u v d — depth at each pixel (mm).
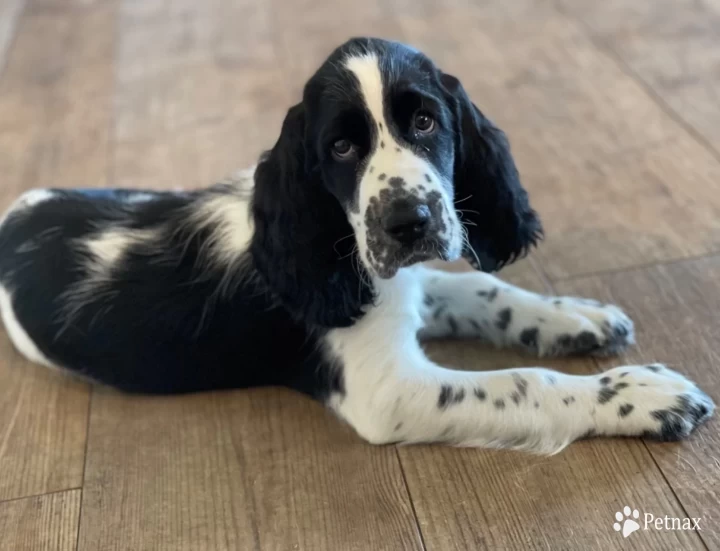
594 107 1041
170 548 646
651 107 1024
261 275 696
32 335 758
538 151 978
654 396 665
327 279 684
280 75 1216
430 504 650
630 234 850
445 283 776
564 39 1207
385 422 681
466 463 671
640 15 1249
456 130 683
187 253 721
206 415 736
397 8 1390
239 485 681
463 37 1256
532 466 661
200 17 1460
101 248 738
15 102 1219
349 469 681
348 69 640
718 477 637
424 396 678
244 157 1034
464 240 681
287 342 714
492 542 623
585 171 938
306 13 1419
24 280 756
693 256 815
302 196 675
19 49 1397
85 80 1268
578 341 733
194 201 748
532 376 682
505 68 1148
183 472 694
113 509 675
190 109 1148
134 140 1092
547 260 834
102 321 727
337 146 644
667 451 656
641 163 939
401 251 622
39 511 679
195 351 721
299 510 659
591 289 798
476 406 672
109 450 717
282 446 704
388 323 696
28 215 777
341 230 681
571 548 611
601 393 671
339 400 704
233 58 1289
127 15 1505
